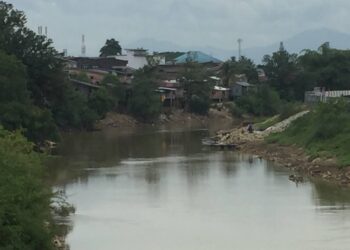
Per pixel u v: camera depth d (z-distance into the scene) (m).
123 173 47.38
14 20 74.94
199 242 27.11
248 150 62.84
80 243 26.98
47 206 25.31
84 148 66.12
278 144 62.28
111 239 27.69
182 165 52.03
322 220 30.73
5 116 54.66
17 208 21.64
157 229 29.52
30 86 73.56
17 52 73.19
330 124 55.03
